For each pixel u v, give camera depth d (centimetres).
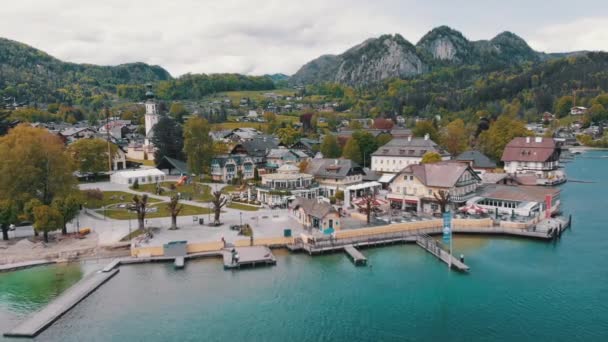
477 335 5709
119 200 12794
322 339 5653
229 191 14288
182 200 12938
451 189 10981
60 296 6669
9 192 9581
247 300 6688
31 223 10225
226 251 8481
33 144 10050
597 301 6544
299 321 6078
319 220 9612
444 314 6244
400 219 10538
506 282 7269
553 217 11050
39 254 8244
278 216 10975
